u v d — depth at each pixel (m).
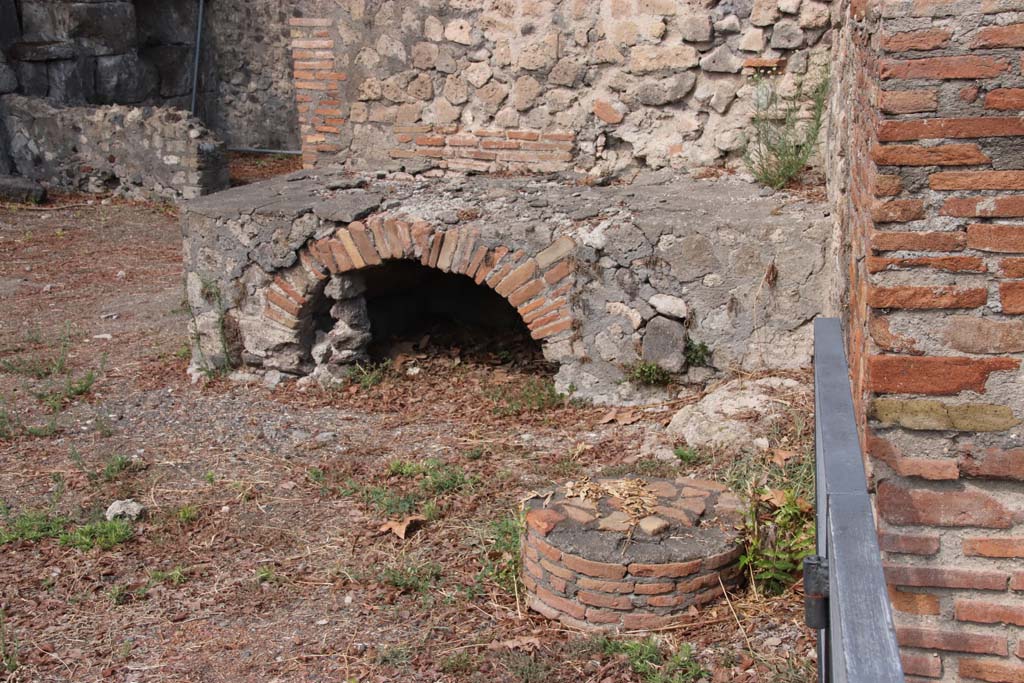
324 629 3.98
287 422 6.02
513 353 6.79
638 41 6.75
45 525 4.83
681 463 4.89
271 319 6.46
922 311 2.66
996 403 2.67
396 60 7.51
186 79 15.52
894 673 1.61
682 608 3.77
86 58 13.92
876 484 2.80
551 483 4.98
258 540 4.70
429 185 6.77
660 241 5.56
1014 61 2.46
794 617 3.71
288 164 14.87
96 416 6.22
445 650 3.77
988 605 2.81
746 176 6.46
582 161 7.11
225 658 3.82
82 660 3.84
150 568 4.50
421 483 5.09
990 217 2.56
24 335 7.85
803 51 6.38
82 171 12.60
